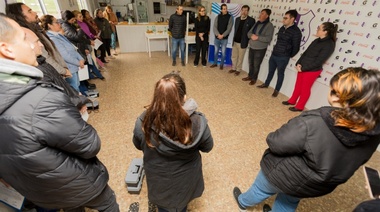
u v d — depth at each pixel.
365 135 0.65
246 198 1.27
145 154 0.97
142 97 3.12
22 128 0.62
